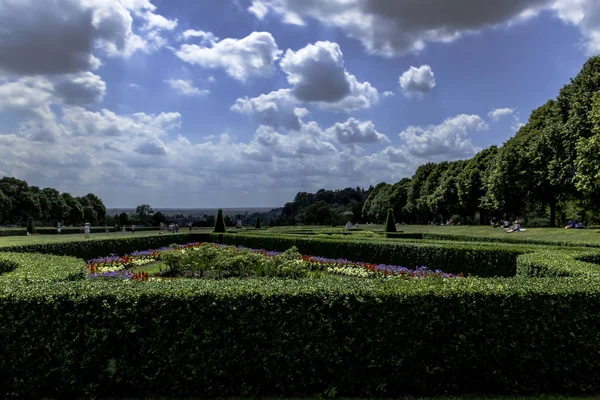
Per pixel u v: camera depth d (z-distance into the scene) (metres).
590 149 21.39
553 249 11.46
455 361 4.86
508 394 4.80
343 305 4.84
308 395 4.76
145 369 4.73
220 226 30.72
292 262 11.86
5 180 70.31
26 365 4.66
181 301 4.76
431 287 5.05
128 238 20.44
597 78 24.45
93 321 4.71
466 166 48.97
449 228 40.69
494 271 11.77
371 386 4.80
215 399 4.64
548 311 4.90
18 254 9.23
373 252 15.98
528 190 32.56
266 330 4.81
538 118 33.28
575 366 4.84
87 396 4.67
